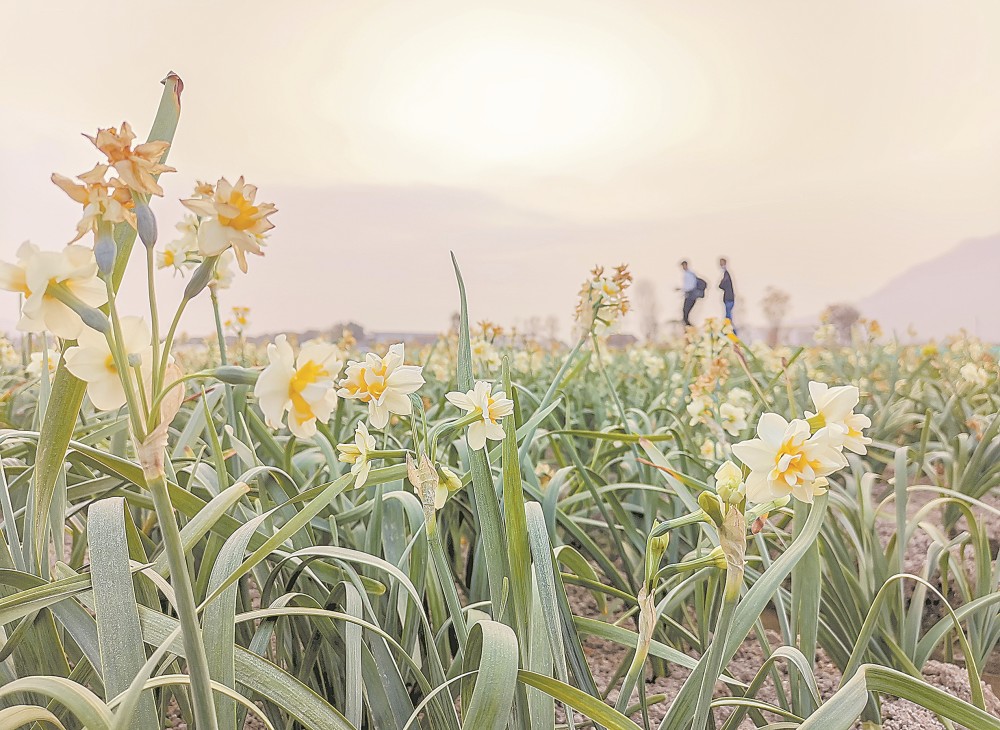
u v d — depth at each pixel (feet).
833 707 2.73
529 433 5.46
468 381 3.62
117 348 1.72
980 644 5.48
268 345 1.79
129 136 1.69
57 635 3.29
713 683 2.49
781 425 2.22
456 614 3.31
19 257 1.69
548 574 3.26
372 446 3.13
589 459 9.59
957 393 10.98
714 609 5.41
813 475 2.17
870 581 5.41
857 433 2.33
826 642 5.15
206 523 2.76
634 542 6.44
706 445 7.24
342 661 4.33
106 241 1.69
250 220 1.74
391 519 5.03
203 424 5.60
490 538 3.43
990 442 7.91
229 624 2.86
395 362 2.87
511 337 17.34
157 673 2.83
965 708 2.74
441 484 3.22
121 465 3.63
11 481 4.75
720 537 2.35
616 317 6.84
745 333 32.35
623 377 15.26
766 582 3.34
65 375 2.61
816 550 4.06
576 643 3.62
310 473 6.49
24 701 3.30
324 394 1.78
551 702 3.06
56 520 3.63
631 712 4.62
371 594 4.49
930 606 6.88
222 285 5.93
